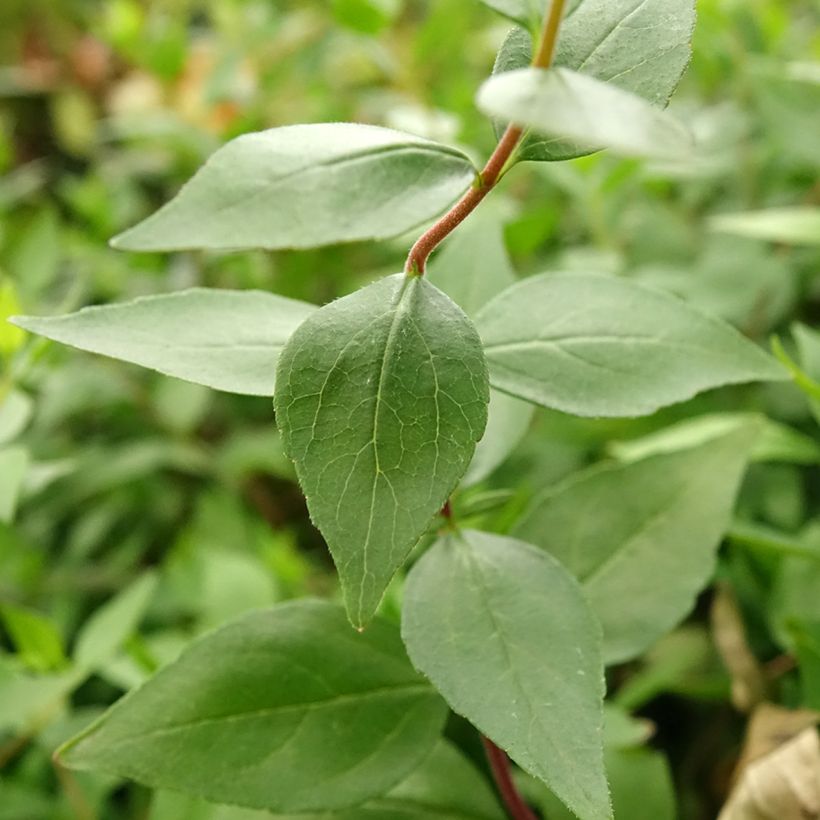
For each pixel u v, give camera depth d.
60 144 0.74
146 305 0.22
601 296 0.23
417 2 0.64
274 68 0.58
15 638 0.31
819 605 0.30
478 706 0.21
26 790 0.32
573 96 0.18
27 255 0.46
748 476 0.36
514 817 0.25
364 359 0.20
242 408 0.50
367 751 0.23
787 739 0.27
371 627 0.24
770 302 0.40
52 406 0.44
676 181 0.48
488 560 0.22
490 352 0.23
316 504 0.20
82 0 0.84
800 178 0.45
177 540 0.44
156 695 0.23
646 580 0.26
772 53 0.49
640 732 0.27
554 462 0.39
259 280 0.49
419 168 0.21
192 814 0.26
